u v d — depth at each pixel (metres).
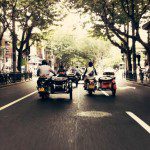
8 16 33.97
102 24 36.03
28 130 7.63
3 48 61.28
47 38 40.59
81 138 6.73
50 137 6.82
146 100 15.18
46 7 33.97
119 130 7.63
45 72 15.80
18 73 37.31
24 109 11.72
